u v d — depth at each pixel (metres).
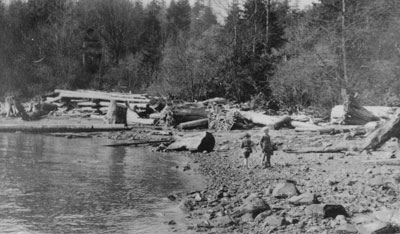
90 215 9.94
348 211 9.42
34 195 11.88
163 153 22.34
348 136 22.31
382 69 37.97
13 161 18.34
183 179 14.78
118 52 82.06
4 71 64.62
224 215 9.72
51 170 16.19
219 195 11.84
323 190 11.72
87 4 82.81
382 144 18.12
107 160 19.33
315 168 15.70
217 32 54.41
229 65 49.22
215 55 50.84
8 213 9.98
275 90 43.34
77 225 9.14
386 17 41.53
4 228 8.85
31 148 23.25
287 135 26.22
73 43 71.44
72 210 10.37
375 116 27.14
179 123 36.03
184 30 98.25
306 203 10.14
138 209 10.55
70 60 69.12
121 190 12.80
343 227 8.05
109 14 82.06
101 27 81.81
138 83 70.69
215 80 49.72
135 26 86.69
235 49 50.00
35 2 78.12
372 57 41.22
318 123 30.72
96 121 41.19
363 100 37.00
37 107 48.31
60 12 77.44
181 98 49.78
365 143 18.27
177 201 11.43
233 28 52.53
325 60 39.22
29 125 32.59
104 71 73.00
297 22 48.59
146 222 9.41
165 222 9.38
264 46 52.84
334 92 37.97
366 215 8.86
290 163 17.44
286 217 9.14
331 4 44.44
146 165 18.05
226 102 42.91
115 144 25.44
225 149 23.77
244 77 48.38
